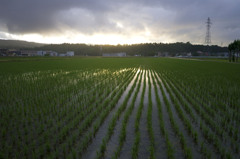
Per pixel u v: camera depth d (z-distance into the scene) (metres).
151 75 20.61
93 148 4.94
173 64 43.38
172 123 6.35
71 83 14.88
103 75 20.22
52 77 18.33
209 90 12.12
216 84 14.33
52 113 7.58
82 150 4.83
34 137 5.50
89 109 7.75
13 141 5.22
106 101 9.02
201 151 4.75
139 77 19.00
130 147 4.97
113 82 15.44
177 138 5.43
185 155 4.55
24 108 7.88
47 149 4.77
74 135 5.34
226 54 142.75
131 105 8.32
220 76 19.39
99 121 6.66
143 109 8.17
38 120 6.83
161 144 5.10
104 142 5.05
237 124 6.41
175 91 11.26
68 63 42.91
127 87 13.48
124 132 5.56
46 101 9.40
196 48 183.62
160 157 4.50
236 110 8.04
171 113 7.05
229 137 5.55
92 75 20.17
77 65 36.09
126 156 4.57
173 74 21.70
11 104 8.89
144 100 9.78
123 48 192.12
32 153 4.53
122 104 8.57
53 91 11.81
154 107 8.45
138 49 188.12
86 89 12.54
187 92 11.57
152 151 4.49
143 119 6.96
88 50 180.62
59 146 5.01
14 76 19.00
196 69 28.81
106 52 182.00
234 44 51.03
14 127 6.18
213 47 182.00
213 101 9.44
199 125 6.39
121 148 4.92
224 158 4.50
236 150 4.78
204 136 5.57
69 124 6.39
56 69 27.14
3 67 30.39
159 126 6.29
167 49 183.50
